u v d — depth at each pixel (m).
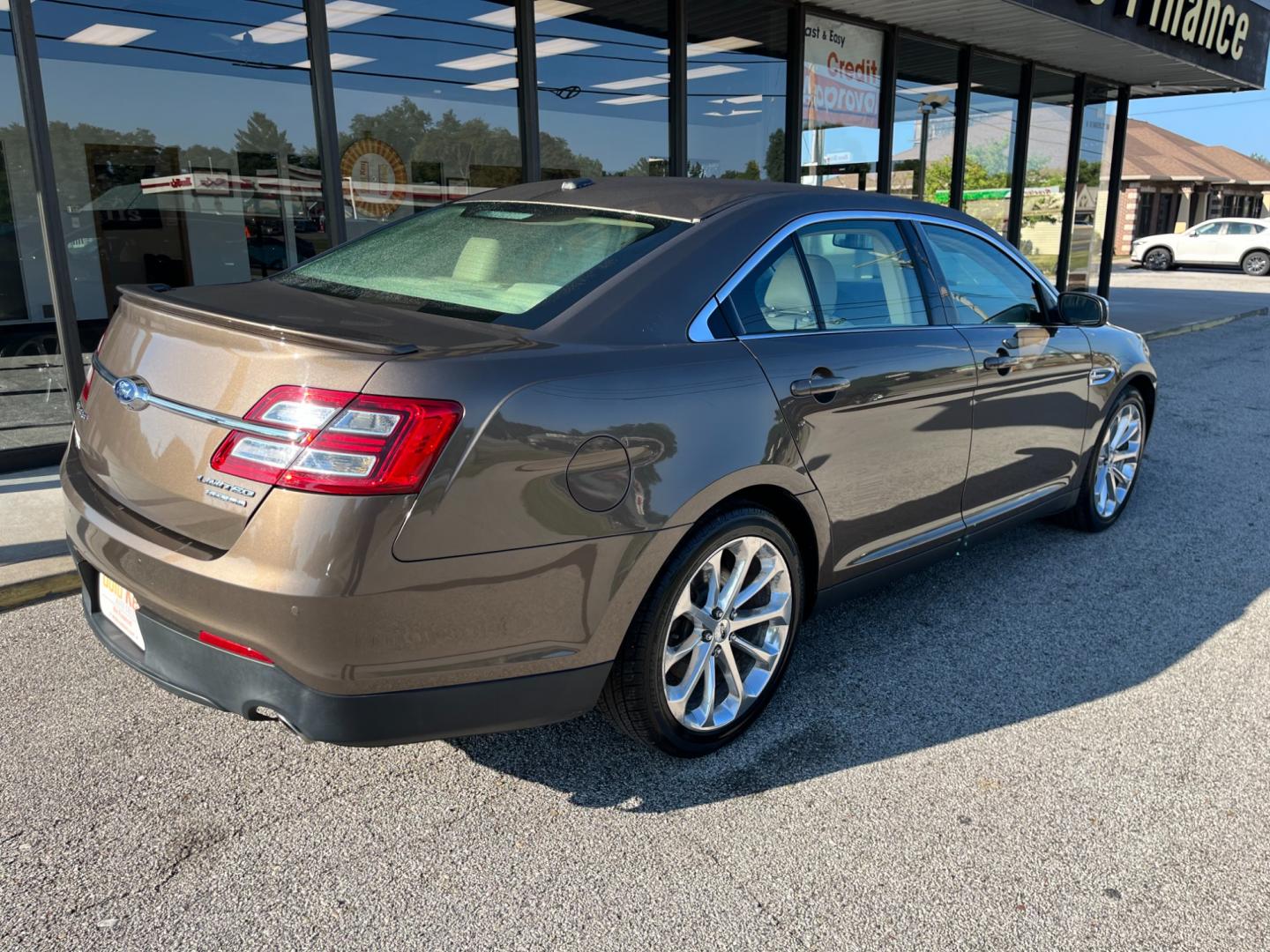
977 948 2.07
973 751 2.84
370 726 2.11
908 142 10.71
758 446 2.62
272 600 1.97
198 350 2.18
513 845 2.38
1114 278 24.86
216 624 2.08
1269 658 3.47
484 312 2.49
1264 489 5.61
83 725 2.88
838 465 2.93
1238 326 14.30
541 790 2.62
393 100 7.03
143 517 2.26
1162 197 37.66
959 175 11.30
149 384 2.25
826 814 2.53
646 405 2.37
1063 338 4.07
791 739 2.89
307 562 1.95
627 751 2.81
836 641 3.56
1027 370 3.76
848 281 3.14
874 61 9.83
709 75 8.55
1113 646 3.54
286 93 6.59
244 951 2.02
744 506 2.68
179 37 6.40
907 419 3.16
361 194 7.04
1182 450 6.55
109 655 3.33
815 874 2.30
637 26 8.00
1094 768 2.77
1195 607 3.90
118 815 2.46
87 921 2.08
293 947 2.03
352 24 6.72
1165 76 13.20
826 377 2.85
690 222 2.82
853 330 3.08
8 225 6.17
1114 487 4.77
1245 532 4.83
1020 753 2.84
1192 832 2.48
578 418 2.23
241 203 6.83
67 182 6.33
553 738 2.89
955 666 3.37
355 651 2.01
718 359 2.59
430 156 7.29
